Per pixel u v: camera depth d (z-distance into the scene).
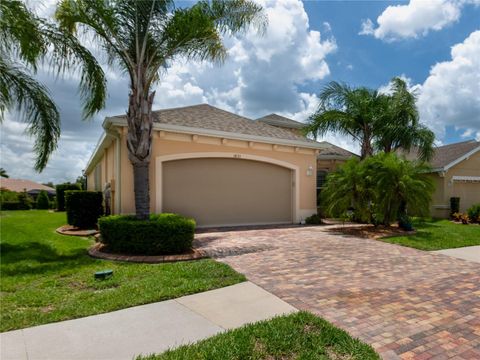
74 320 4.20
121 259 7.47
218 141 13.19
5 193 33.50
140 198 8.79
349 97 17.59
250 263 7.29
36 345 3.54
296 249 8.93
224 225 13.55
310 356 3.35
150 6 8.93
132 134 8.80
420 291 5.52
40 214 23.22
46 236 10.94
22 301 4.82
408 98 17.64
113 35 8.75
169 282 5.69
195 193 12.88
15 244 9.40
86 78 9.28
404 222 13.04
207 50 10.01
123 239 8.02
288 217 15.25
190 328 4.01
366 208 13.06
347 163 13.56
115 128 11.24
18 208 33.91
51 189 52.84
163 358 3.24
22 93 9.37
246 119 15.82
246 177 14.13
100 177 18.72
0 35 8.53
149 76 9.12
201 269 6.55
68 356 3.31
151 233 7.95
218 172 13.42
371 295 5.28
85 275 6.20
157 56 9.48
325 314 4.50
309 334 3.79
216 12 9.40
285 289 5.51
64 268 6.71
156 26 9.20
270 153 14.55
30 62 8.96
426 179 13.05
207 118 14.21
